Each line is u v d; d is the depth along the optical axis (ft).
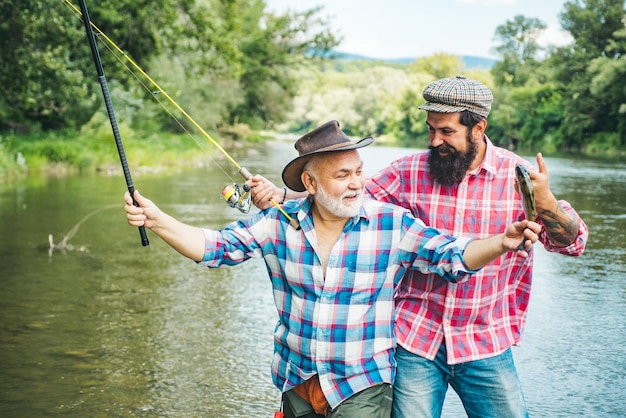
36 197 55.88
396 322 12.08
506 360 11.85
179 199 55.36
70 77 77.05
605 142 199.21
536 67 275.59
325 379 10.92
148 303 26.40
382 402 11.06
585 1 234.58
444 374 12.03
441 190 11.88
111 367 19.92
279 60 175.73
